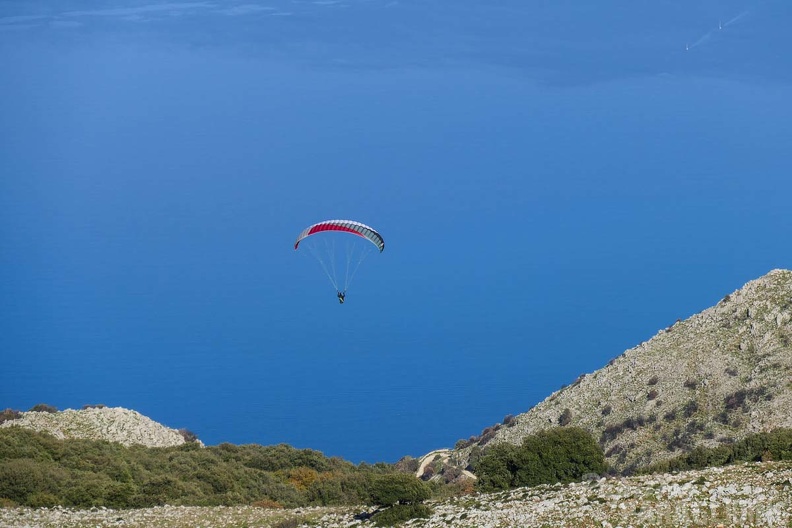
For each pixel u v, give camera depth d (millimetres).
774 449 69875
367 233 93188
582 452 75750
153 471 100500
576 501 58562
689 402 94438
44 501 81688
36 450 100375
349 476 102125
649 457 89188
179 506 82438
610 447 94125
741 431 87562
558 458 75375
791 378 90750
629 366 105875
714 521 51812
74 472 93312
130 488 85562
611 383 104750
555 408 107000
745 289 105875
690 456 73062
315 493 96062
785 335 96875
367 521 64875
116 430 116062
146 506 83750
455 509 63750
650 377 101375
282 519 71375
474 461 106062
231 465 108938
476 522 58750
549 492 63812
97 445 108188
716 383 95188
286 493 98188
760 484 56000
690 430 90562
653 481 60531
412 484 66062
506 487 75312
